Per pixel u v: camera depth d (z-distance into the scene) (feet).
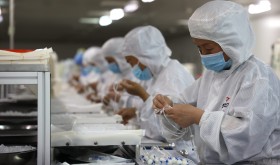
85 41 45.70
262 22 19.75
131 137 4.51
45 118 3.96
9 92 11.75
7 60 3.86
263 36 19.70
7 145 4.95
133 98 8.87
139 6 19.13
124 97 9.24
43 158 3.99
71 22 28.91
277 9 17.20
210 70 5.17
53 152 4.69
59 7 21.59
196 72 25.90
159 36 7.61
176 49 35.83
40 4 20.56
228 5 4.70
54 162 4.47
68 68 26.73
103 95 11.76
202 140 4.86
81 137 4.43
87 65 18.28
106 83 13.61
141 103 7.91
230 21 4.56
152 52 7.47
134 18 24.50
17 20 27.35
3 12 22.15
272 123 4.34
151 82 7.85
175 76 7.16
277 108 4.43
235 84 4.80
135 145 4.63
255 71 4.60
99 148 4.98
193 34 4.85
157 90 7.01
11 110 7.63
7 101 8.76
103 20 24.25
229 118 4.38
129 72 11.64
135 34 7.51
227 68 5.00
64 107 8.72
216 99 4.94
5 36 37.88
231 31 4.56
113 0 19.04
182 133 5.36
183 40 33.55
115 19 24.00
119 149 5.09
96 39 43.04
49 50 4.02
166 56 7.68
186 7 18.48
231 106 4.60
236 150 4.29
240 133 4.20
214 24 4.56
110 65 11.81
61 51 46.06
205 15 4.66
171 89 6.88
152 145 5.61
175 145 5.62
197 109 4.57
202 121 4.42
